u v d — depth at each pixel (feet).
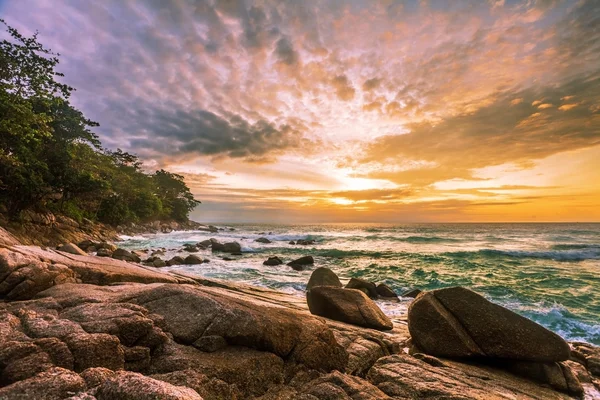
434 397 14.99
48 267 23.81
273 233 246.47
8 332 12.25
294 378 15.87
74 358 11.54
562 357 20.85
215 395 12.75
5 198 89.66
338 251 115.96
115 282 27.66
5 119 75.31
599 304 44.42
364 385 14.58
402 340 27.27
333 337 18.88
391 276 70.03
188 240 161.89
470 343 22.38
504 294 50.70
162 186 323.57
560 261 89.56
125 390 8.54
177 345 14.88
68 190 113.80
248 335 15.57
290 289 55.62
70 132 111.86
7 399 7.99
